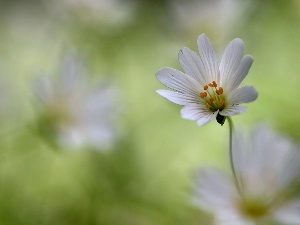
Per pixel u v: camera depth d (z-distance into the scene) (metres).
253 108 0.26
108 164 0.24
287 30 0.29
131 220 0.23
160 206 0.23
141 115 0.26
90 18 0.27
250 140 0.17
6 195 0.24
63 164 0.24
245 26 0.25
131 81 0.28
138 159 0.24
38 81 0.21
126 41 0.29
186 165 0.25
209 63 0.14
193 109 0.13
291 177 0.16
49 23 0.30
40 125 0.22
